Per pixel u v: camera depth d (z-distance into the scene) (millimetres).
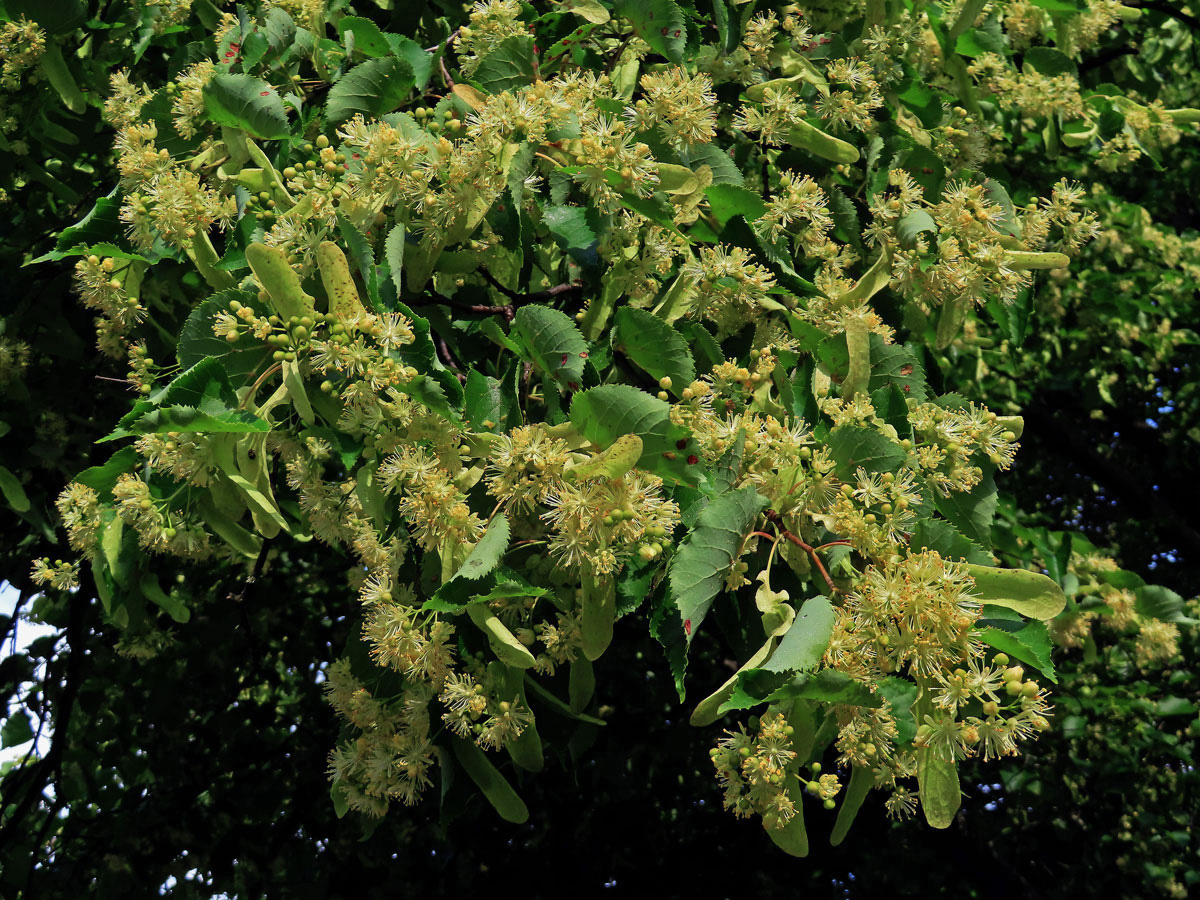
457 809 2391
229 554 3635
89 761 5625
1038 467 8133
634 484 1948
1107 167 4234
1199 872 6473
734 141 3125
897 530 2047
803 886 6914
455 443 2084
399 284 2158
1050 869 7266
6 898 5277
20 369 4027
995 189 2916
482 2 2922
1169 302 6605
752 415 2322
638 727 5832
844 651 1846
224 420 2127
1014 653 1954
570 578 2250
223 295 2244
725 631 2234
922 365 2730
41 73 3641
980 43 3271
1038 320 6309
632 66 2885
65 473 4156
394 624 2092
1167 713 6012
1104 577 4578
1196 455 8406
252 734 5859
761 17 2986
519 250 2451
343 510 2629
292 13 3041
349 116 2523
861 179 3131
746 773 1916
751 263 2484
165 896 5648
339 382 2160
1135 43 5543
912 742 1911
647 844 6328
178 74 3076
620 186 2301
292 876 5777
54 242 4277
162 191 2393
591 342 2436
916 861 6797
